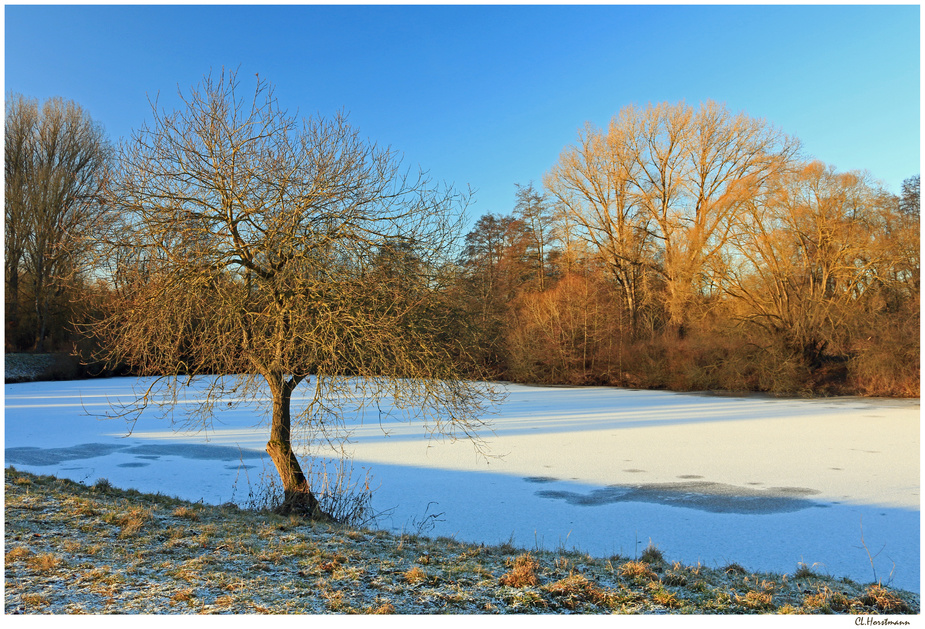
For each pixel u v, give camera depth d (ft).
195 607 14.57
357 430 64.44
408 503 34.35
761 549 26.43
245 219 24.99
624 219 137.39
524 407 89.81
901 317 104.06
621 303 141.79
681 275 117.80
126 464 44.45
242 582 16.42
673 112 130.31
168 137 24.63
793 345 109.91
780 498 35.83
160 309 23.49
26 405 84.74
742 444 55.67
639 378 127.13
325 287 24.22
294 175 24.85
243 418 73.26
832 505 34.22
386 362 24.29
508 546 23.03
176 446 52.75
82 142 128.57
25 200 120.98
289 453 28.53
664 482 40.09
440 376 25.76
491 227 168.45
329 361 24.17
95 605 14.28
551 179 138.92
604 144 134.82
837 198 104.27
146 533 20.68
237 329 24.66
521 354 135.33
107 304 24.79
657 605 16.44
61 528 20.40
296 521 25.05
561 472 43.06
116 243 23.15
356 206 25.26
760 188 109.60
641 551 25.93
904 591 19.60
